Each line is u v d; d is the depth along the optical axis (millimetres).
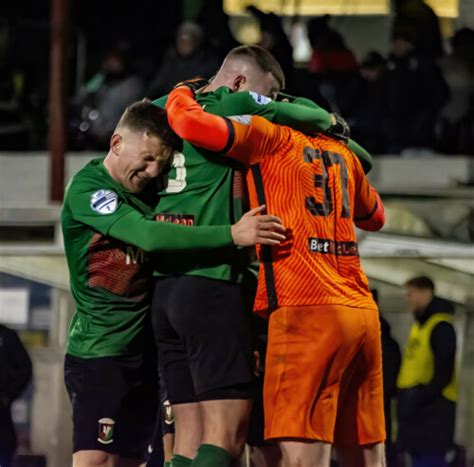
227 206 12234
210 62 26391
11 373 17266
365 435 12445
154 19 34656
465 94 27609
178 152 12305
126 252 12688
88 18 34438
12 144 30125
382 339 17938
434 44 27547
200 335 12164
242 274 12336
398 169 26609
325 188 12117
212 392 12133
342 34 29703
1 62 31781
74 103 28672
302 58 28156
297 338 11852
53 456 17375
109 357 12938
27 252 17875
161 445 15039
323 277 11891
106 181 12562
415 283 18094
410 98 27469
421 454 17766
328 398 11992
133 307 12844
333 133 12617
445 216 21906
